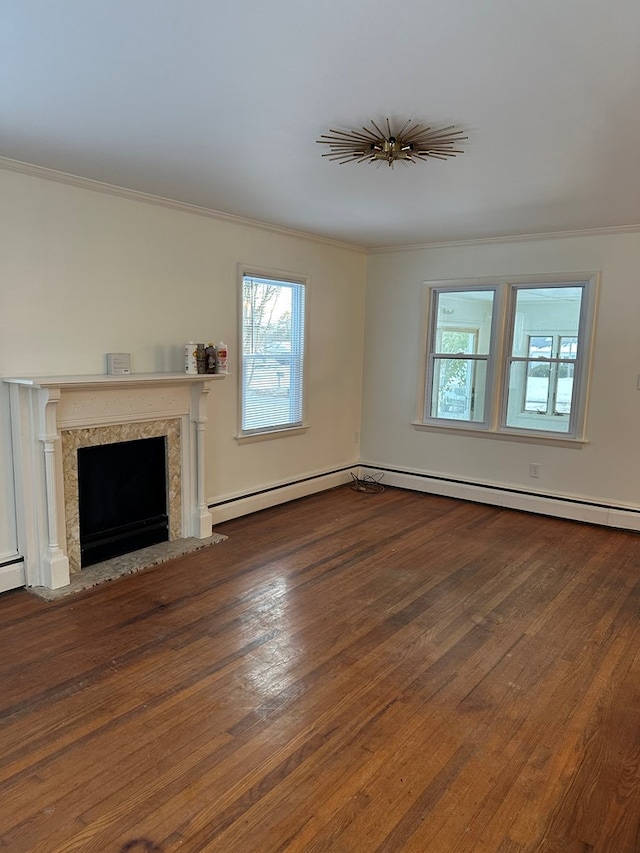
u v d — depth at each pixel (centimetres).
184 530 420
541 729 221
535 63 191
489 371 519
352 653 273
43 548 333
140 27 171
